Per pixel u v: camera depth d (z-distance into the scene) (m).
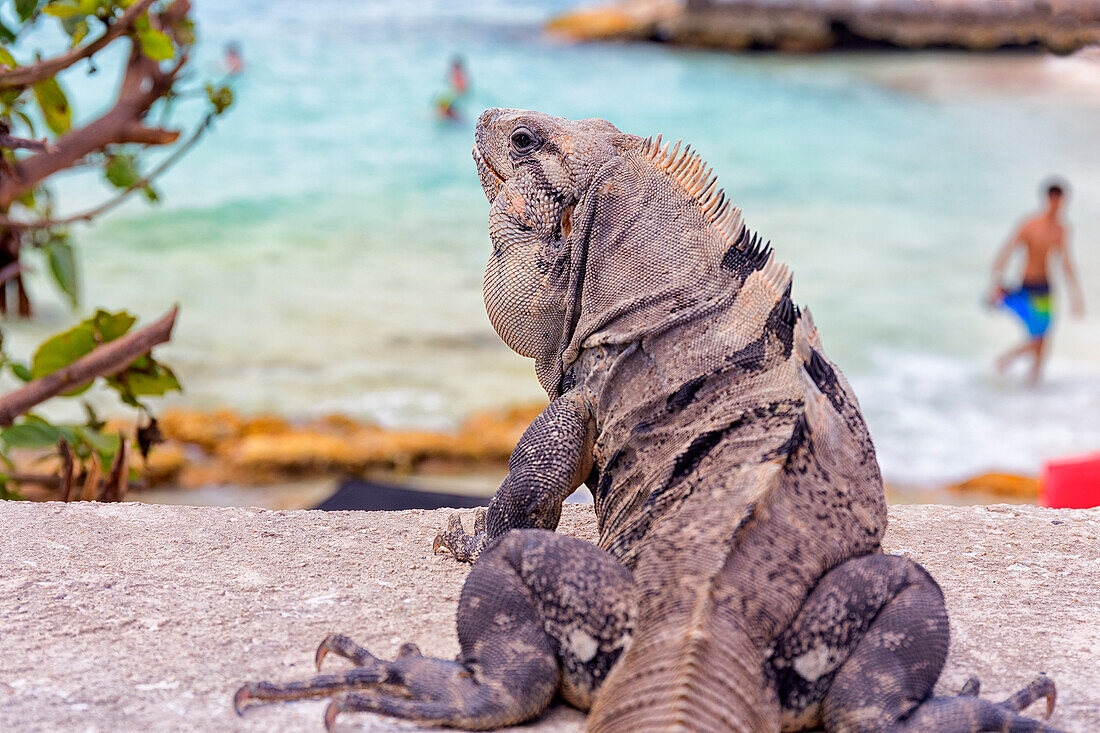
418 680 3.90
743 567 3.80
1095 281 26.86
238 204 32.38
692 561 3.83
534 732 3.89
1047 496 8.99
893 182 37.50
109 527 5.93
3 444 7.24
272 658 4.56
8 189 7.66
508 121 5.13
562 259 4.89
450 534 5.75
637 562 4.05
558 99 47.59
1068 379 19.97
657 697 3.39
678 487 4.25
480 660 3.89
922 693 3.77
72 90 43.38
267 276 25.98
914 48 62.59
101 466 8.00
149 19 7.44
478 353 20.78
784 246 29.59
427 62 54.34
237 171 35.88
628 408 4.55
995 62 61.34
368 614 5.00
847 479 4.24
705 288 4.61
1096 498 8.70
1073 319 23.84
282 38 59.62
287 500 14.12
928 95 52.34
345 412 17.48
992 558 5.91
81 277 25.34
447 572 5.52
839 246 29.70
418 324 22.53
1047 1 61.41
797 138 43.47
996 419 17.70
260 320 22.52
